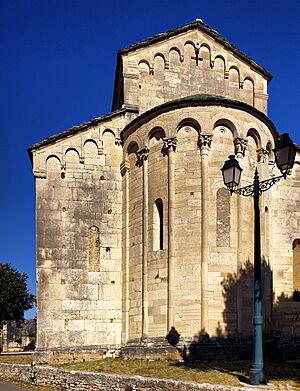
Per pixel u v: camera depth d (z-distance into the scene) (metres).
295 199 26.23
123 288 22.84
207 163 20.66
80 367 19.50
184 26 26.09
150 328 20.39
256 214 15.15
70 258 23.02
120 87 27.06
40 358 21.67
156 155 21.72
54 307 22.41
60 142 23.88
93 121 24.23
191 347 19.00
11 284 52.84
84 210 23.62
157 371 16.88
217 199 20.61
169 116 21.34
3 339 58.28
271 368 17.28
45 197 23.28
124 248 23.12
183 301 19.75
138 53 25.50
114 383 16.02
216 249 20.11
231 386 13.35
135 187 22.83
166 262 20.36
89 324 22.62
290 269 25.34
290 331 24.50
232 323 19.69
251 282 20.52
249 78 27.14
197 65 26.20
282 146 14.17
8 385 20.14
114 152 24.48
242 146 21.20
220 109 21.14
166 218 20.75
